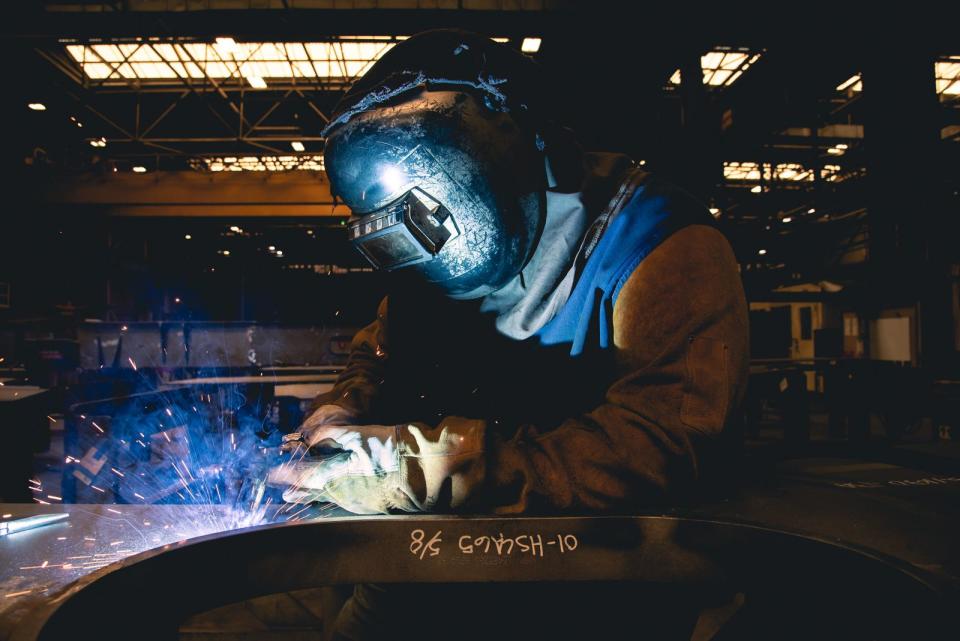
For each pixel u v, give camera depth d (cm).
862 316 1431
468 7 627
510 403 126
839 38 533
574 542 82
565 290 114
